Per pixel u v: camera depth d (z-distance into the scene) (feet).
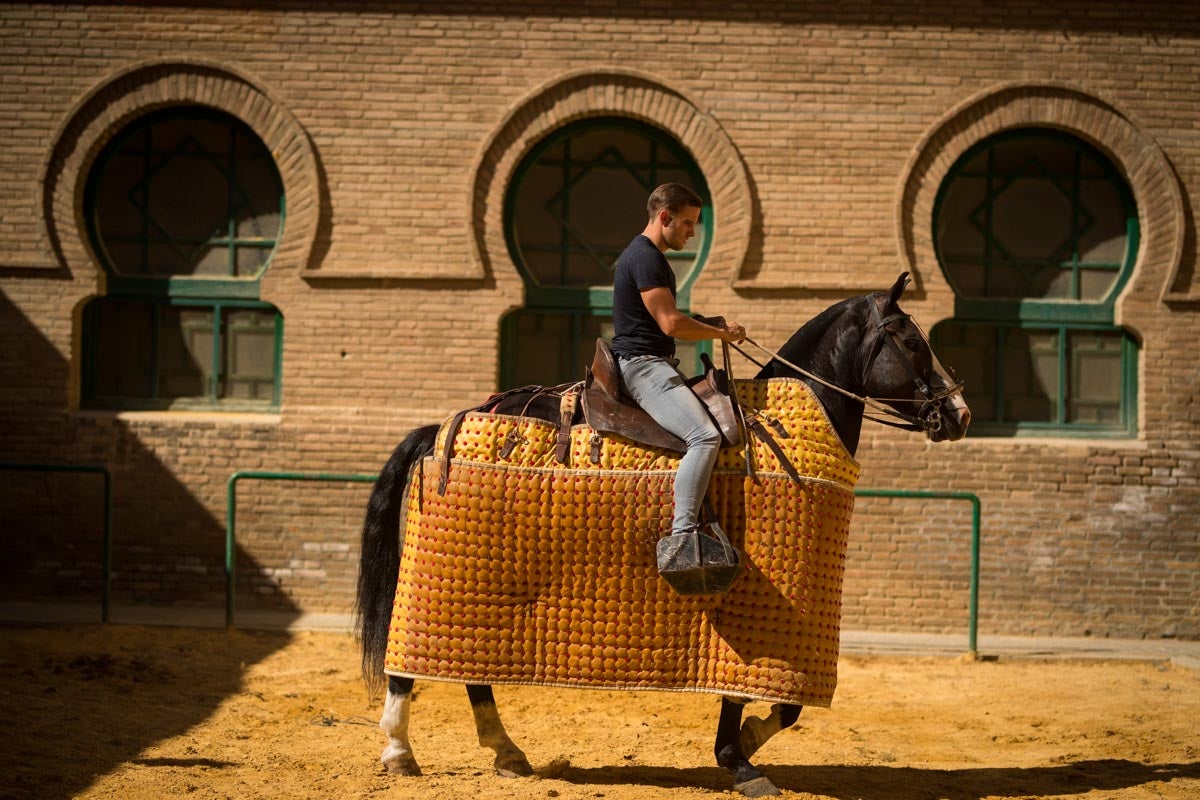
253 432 35.04
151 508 35.17
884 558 34.58
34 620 31.53
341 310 35.09
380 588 19.01
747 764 18.33
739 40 34.83
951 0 34.76
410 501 18.71
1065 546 34.58
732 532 17.75
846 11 34.78
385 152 35.06
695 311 34.88
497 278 34.91
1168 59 34.78
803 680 17.62
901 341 18.79
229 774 18.65
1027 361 35.91
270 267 35.22
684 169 35.96
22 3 35.19
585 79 34.96
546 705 25.21
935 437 19.10
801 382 18.58
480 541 17.94
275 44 35.17
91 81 35.27
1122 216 35.91
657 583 17.72
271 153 35.32
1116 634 34.47
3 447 35.19
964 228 35.99
